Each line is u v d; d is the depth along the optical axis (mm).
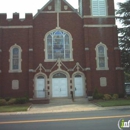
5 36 28422
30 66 27625
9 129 10086
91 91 27641
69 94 28109
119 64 28734
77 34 29625
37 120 12773
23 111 19156
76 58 29031
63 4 30125
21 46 28375
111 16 29984
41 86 28109
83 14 29812
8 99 26094
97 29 29531
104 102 23109
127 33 29203
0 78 27219
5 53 28062
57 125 10727
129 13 29328
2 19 28750
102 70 28688
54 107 22078
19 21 28891
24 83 27625
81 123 11062
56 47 29094
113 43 29438
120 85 28156
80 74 28703
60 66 28609
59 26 29547
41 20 29453
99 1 30281
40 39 29031
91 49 29016
